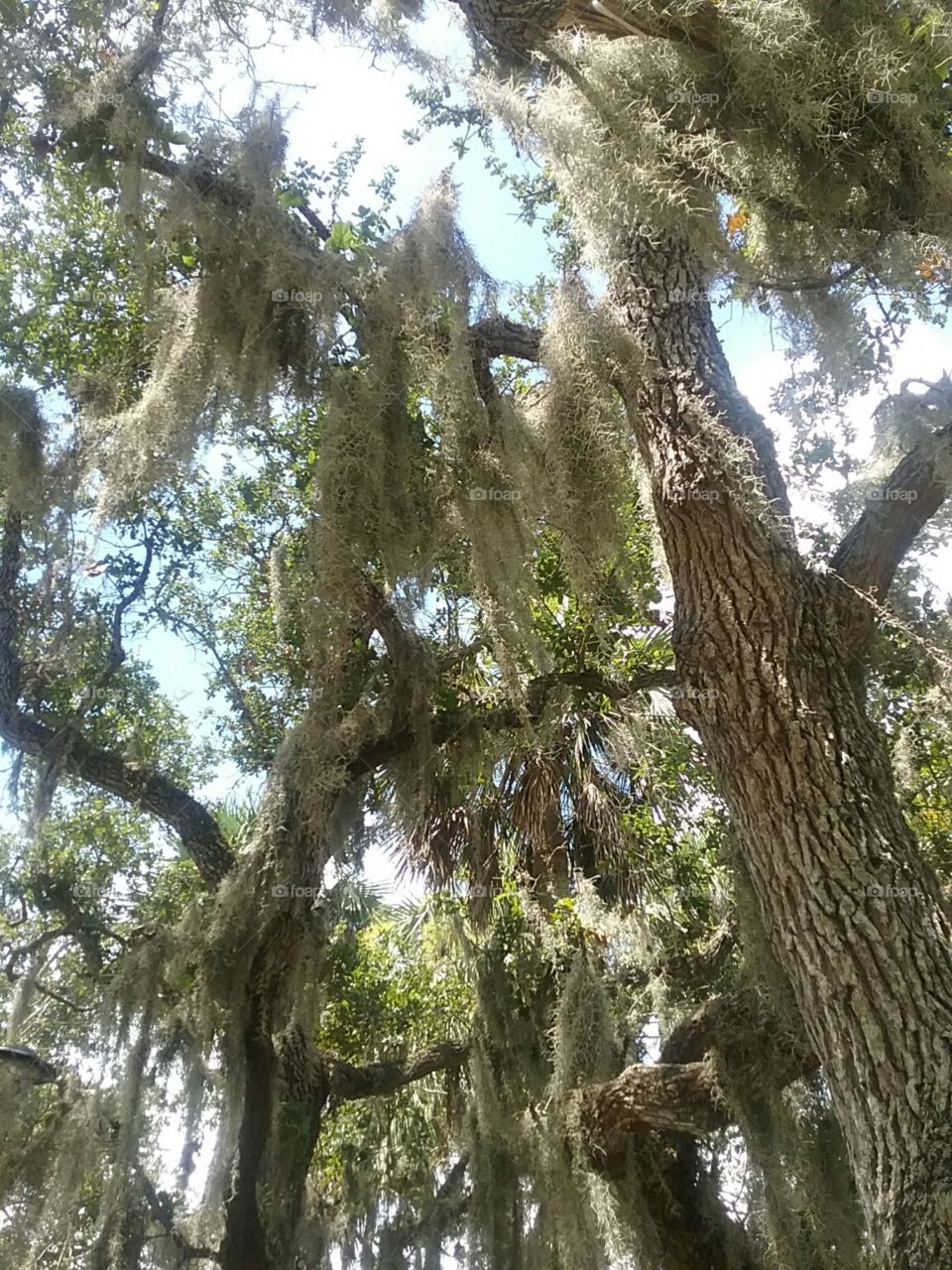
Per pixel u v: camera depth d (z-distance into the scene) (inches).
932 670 147.2
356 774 165.8
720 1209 163.6
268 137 151.9
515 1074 171.9
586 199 144.1
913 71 139.9
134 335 212.8
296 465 231.5
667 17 148.7
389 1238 167.8
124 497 144.3
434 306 150.8
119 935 187.6
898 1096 97.0
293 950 149.6
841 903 108.4
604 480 148.3
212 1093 149.7
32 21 151.6
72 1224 142.6
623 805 238.7
